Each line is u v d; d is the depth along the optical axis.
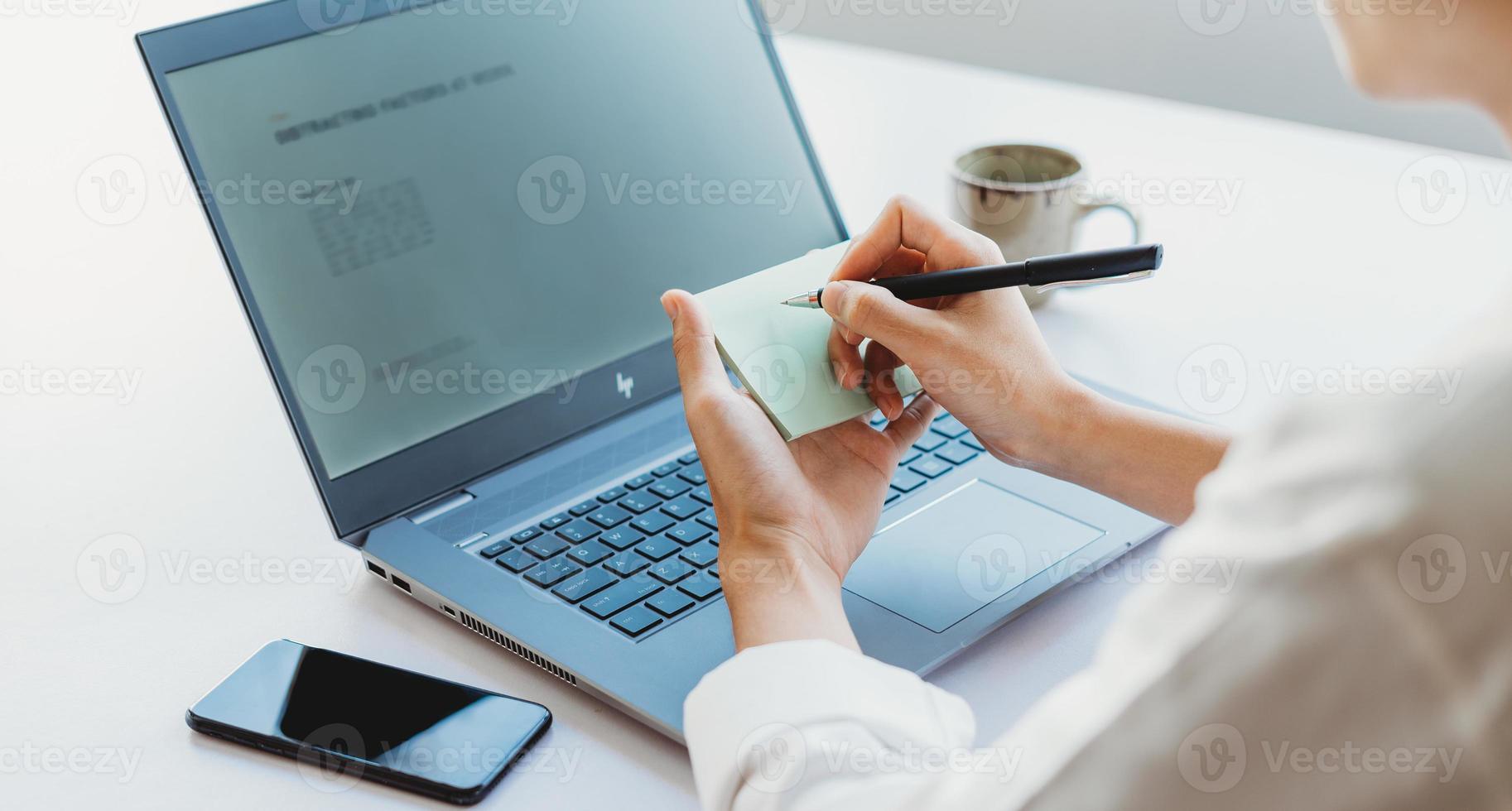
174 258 1.28
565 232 0.91
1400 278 1.11
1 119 1.58
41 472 0.90
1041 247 1.04
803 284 0.78
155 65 0.77
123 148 1.53
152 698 0.67
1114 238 1.17
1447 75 0.42
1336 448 0.37
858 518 0.71
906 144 1.40
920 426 0.77
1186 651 0.37
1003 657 0.69
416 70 0.87
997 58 2.04
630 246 0.94
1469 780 0.34
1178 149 1.37
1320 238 1.18
